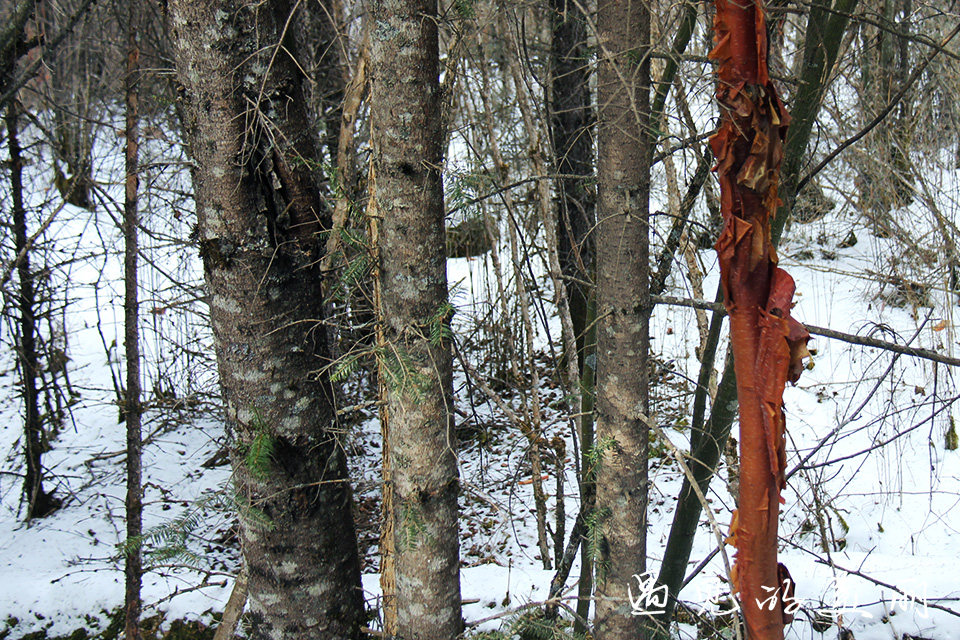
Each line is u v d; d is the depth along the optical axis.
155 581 3.51
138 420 3.57
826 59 2.05
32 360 6.19
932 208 4.67
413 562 1.94
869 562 3.23
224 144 1.93
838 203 7.39
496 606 3.08
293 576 2.20
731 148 1.39
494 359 6.43
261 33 1.94
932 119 5.34
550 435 5.78
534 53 4.70
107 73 4.91
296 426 2.13
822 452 5.65
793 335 1.41
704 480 2.37
